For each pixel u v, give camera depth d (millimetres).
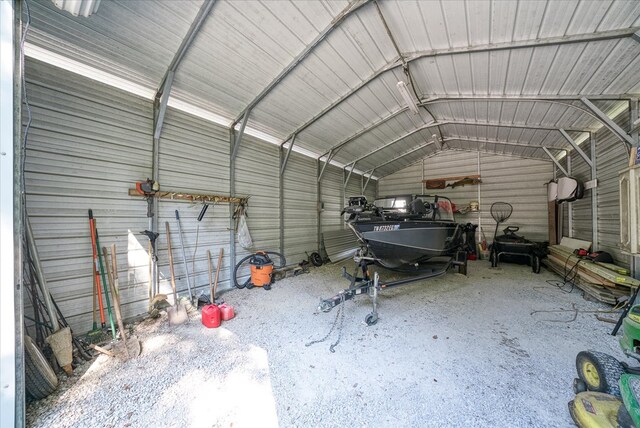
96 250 2404
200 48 2547
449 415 1440
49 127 2209
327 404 1535
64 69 2312
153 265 2928
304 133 4883
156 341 2297
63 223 2273
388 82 3740
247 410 1494
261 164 4594
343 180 7164
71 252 2314
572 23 2182
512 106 4004
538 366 1888
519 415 1431
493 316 2840
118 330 2463
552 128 4445
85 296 2381
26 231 1895
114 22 2100
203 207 3467
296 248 5453
